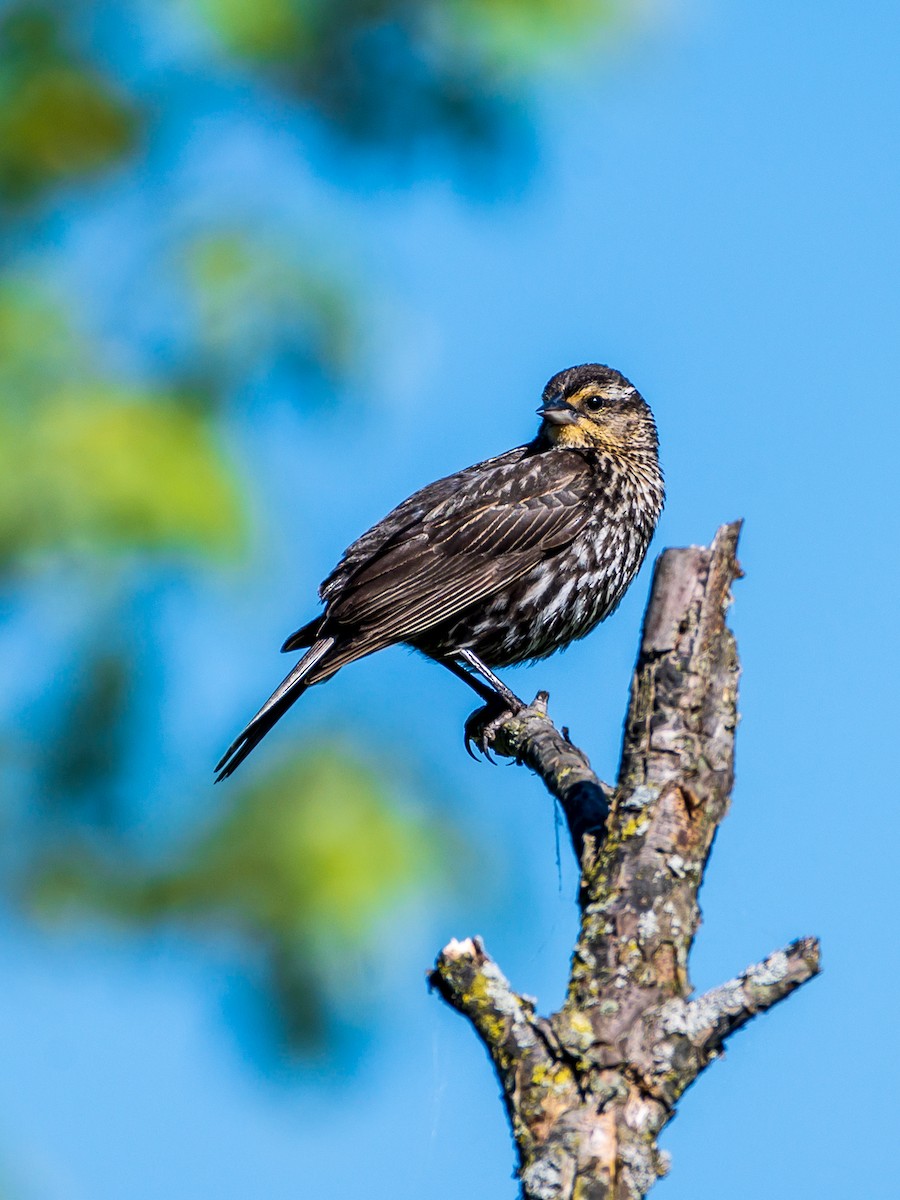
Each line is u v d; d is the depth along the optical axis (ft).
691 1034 23.66
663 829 25.91
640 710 26.96
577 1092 23.35
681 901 25.36
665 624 27.14
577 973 24.73
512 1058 23.67
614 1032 23.71
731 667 27.17
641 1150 22.94
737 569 27.81
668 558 27.63
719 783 26.43
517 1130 23.29
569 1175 22.70
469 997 24.02
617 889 25.44
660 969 24.66
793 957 23.95
